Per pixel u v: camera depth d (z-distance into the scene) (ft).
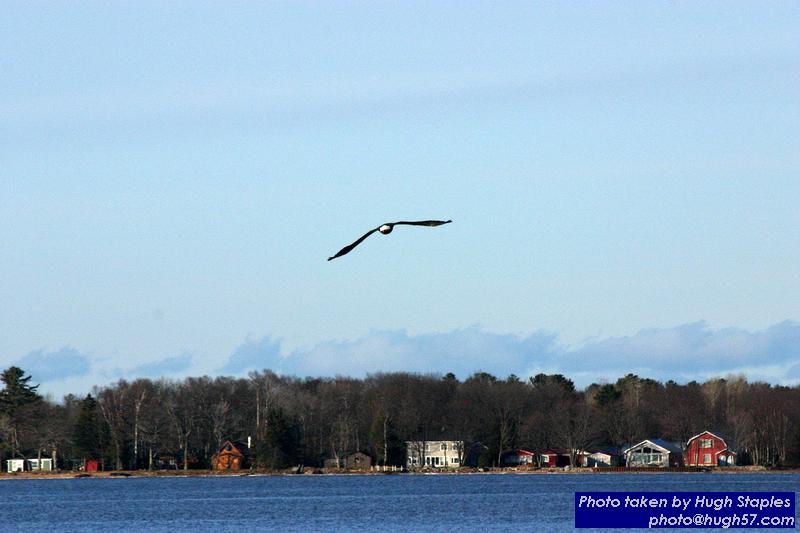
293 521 567.59
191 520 579.89
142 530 543.80
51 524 577.84
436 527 537.65
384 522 558.15
